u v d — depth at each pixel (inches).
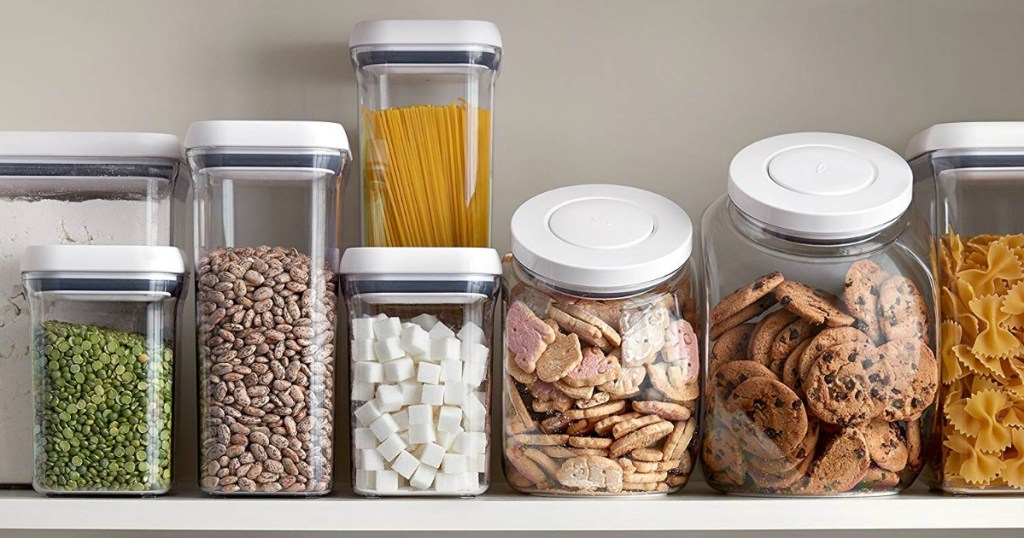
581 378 35.5
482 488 36.6
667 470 36.6
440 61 40.5
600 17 46.5
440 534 44.5
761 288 36.1
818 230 35.6
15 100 45.1
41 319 36.7
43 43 45.3
